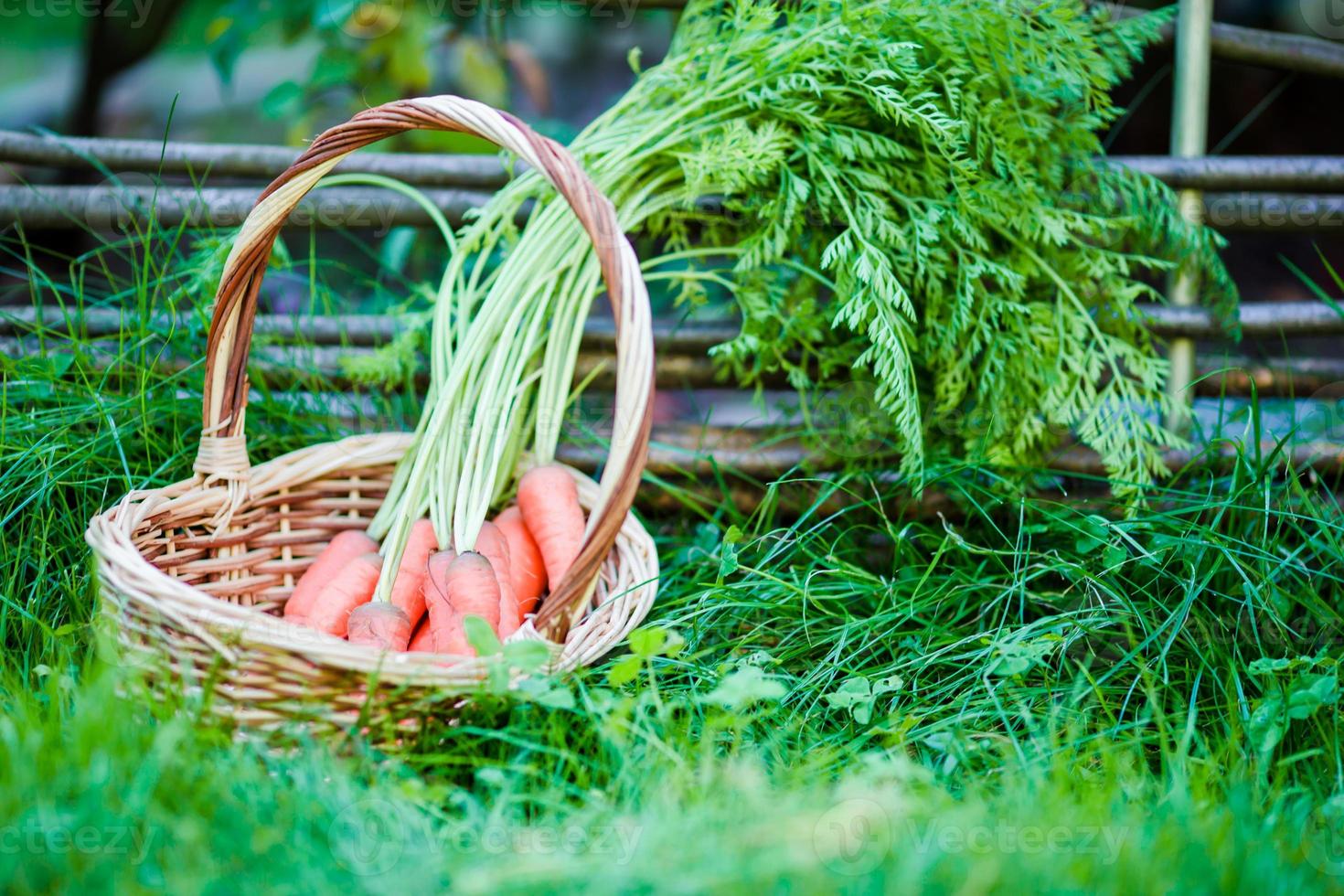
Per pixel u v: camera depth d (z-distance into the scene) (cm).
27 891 96
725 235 192
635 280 128
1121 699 150
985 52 165
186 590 123
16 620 156
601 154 176
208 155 201
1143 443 179
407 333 190
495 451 159
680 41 185
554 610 129
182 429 183
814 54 167
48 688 124
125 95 370
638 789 118
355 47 250
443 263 244
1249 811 117
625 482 126
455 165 201
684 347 200
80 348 182
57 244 276
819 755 133
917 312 180
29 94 372
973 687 146
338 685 121
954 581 172
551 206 172
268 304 212
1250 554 160
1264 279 318
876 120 172
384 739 124
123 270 287
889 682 142
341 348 199
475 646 122
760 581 166
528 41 354
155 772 107
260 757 120
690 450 199
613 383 204
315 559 167
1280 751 138
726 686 125
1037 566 163
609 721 121
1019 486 182
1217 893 103
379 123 137
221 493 154
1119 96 305
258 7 253
